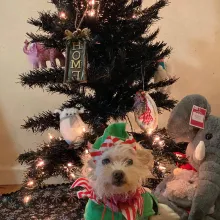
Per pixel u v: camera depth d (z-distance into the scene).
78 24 1.26
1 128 1.88
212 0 1.78
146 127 1.26
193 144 1.22
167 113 1.86
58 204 1.57
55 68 1.33
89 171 1.00
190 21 1.80
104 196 0.98
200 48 1.82
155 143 1.28
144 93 1.27
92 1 1.23
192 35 1.81
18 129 1.89
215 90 1.86
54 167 1.34
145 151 1.02
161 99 1.40
